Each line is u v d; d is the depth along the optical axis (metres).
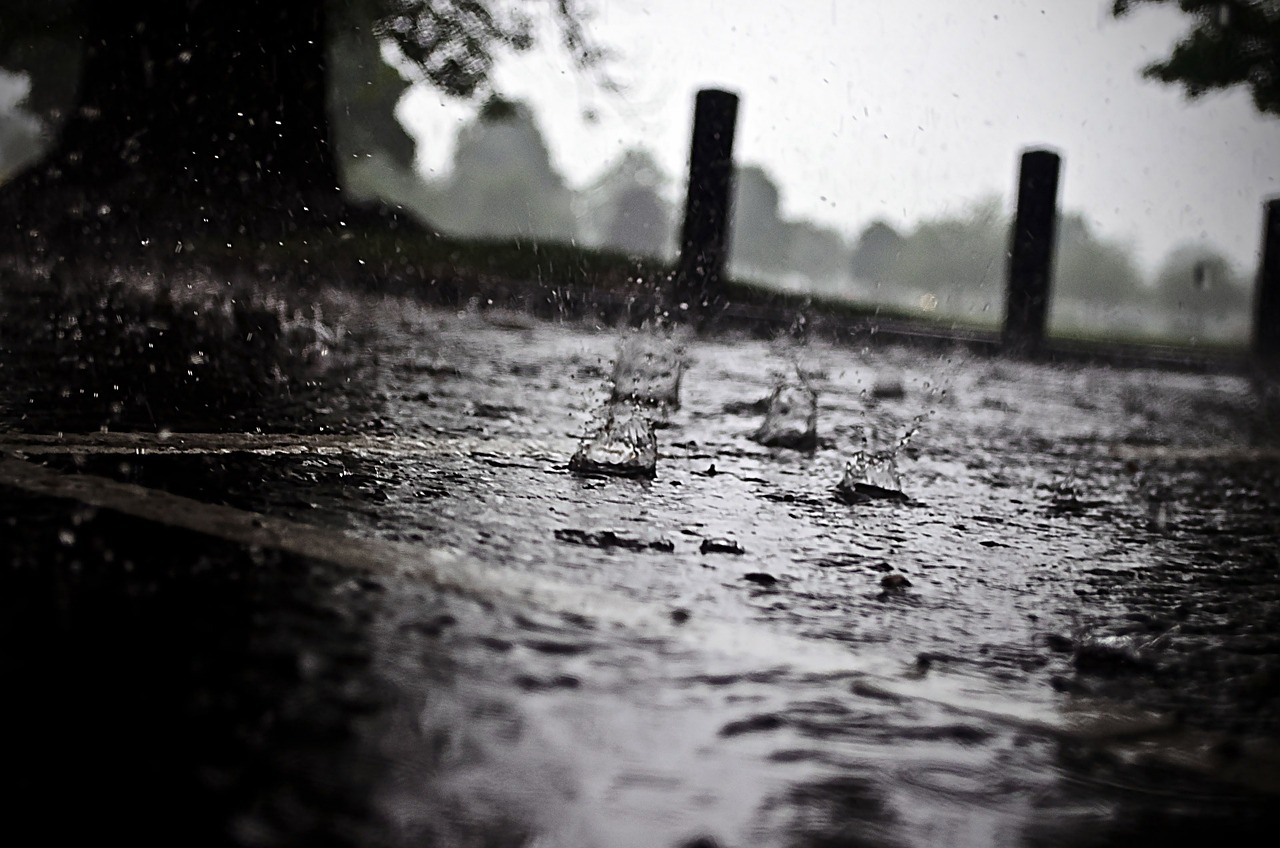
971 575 1.57
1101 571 1.68
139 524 1.33
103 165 6.84
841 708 0.95
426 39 8.71
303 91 7.10
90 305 4.57
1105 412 4.73
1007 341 8.36
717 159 7.68
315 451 2.00
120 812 0.67
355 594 1.13
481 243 8.74
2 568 1.11
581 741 0.83
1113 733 0.97
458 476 1.90
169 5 6.71
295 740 0.78
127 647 0.93
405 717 0.84
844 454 2.71
